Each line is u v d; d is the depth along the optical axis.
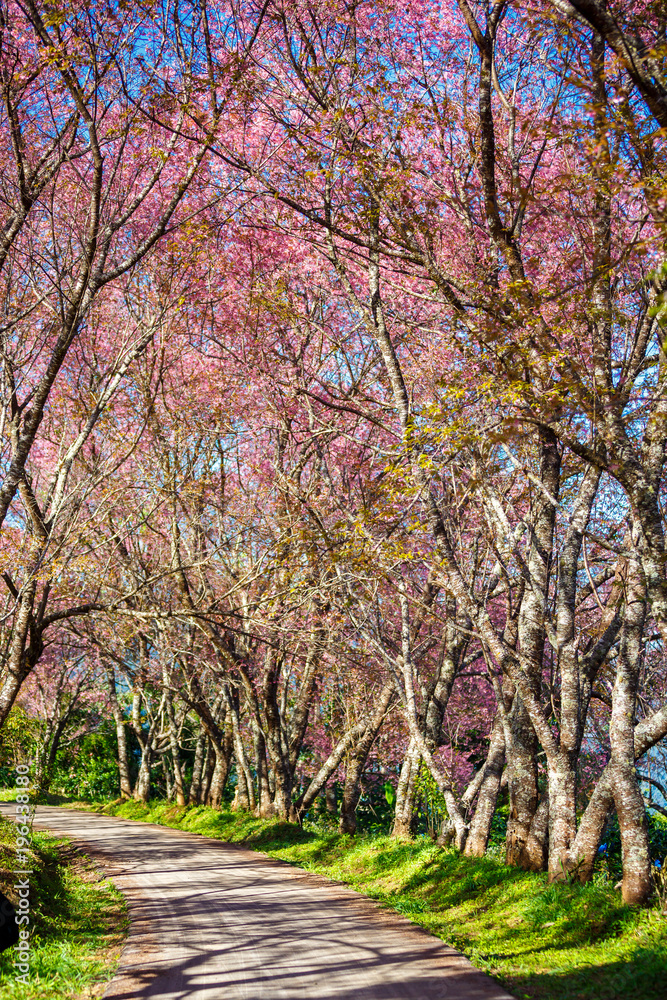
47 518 16.94
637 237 10.77
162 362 17.91
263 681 24.03
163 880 16.95
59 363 13.84
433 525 14.23
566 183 10.48
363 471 20.31
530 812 13.98
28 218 15.42
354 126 14.45
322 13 14.14
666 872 10.34
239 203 17.36
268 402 19.75
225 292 19.06
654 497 10.52
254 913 13.53
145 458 20.91
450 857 15.68
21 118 14.45
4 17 12.80
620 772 10.90
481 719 25.80
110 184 14.07
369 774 29.66
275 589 19.27
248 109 13.83
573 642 13.00
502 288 11.03
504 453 14.30
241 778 29.17
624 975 8.53
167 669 28.22
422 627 21.03
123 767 37.62
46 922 11.42
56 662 37.03
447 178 14.86
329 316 20.39
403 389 14.41
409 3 14.71
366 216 12.61
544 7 11.25
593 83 10.15
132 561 21.56
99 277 14.09
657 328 10.22
